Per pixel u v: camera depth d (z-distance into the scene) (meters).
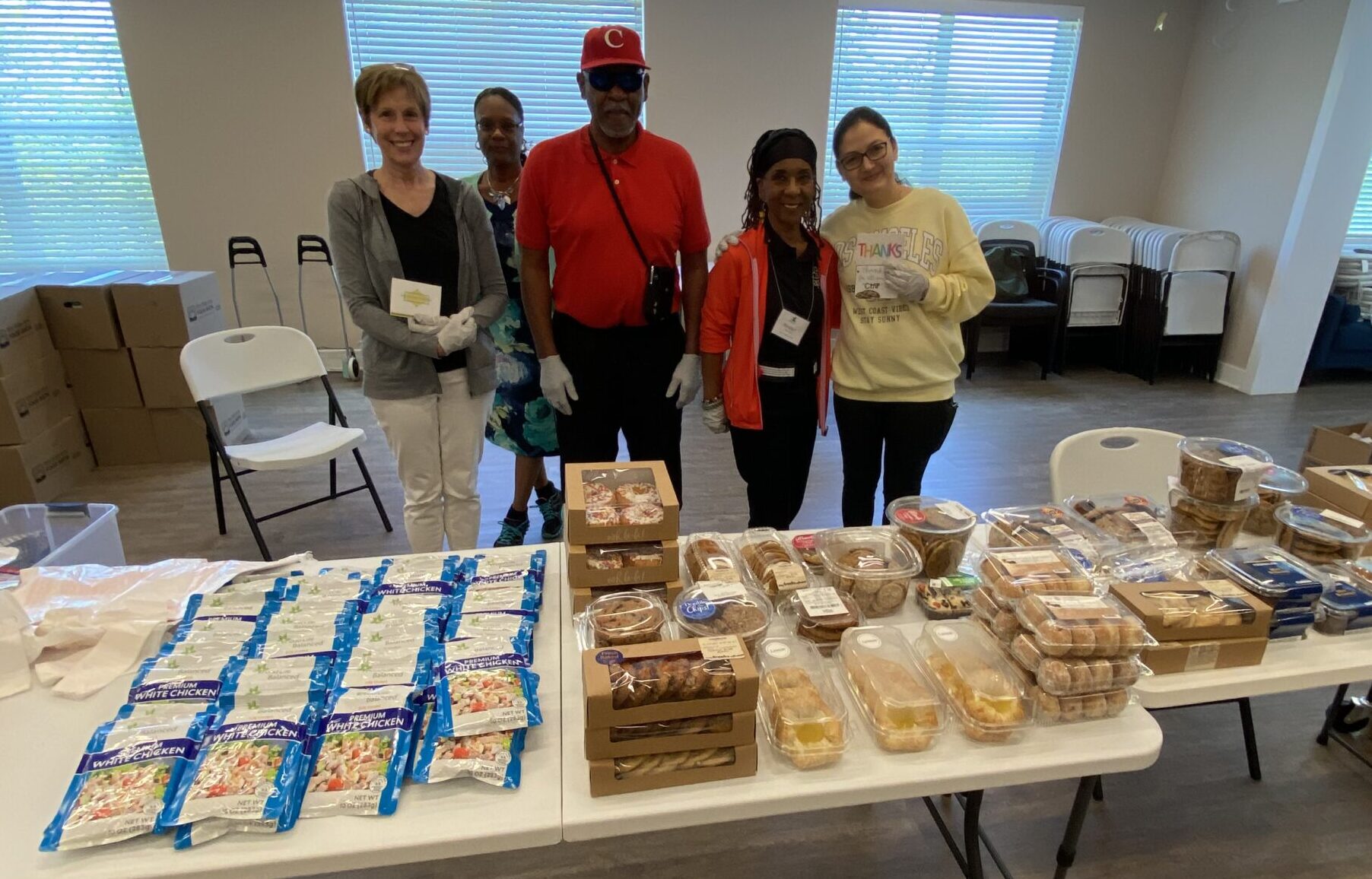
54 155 4.55
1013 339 5.70
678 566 1.19
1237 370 4.96
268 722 0.96
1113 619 1.06
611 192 1.85
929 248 1.89
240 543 2.88
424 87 1.82
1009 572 1.18
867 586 1.24
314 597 1.24
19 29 4.27
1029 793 1.75
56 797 0.91
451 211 1.97
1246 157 4.85
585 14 4.61
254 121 4.48
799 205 1.78
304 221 4.73
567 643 1.19
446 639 1.14
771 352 1.90
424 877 1.56
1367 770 1.83
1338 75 4.20
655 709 0.88
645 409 2.12
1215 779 1.80
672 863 1.58
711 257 5.15
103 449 3.50
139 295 3.28
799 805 0.93
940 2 4.93
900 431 2.02
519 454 2.70
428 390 2.05
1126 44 5.22
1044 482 3.50
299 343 2.88
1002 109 5.33
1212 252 4.81
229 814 0.85
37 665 1.12
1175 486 1.48
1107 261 5.08
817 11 4.72
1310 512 1.46
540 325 2.01
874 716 1.01
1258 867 1.57
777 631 1.21
